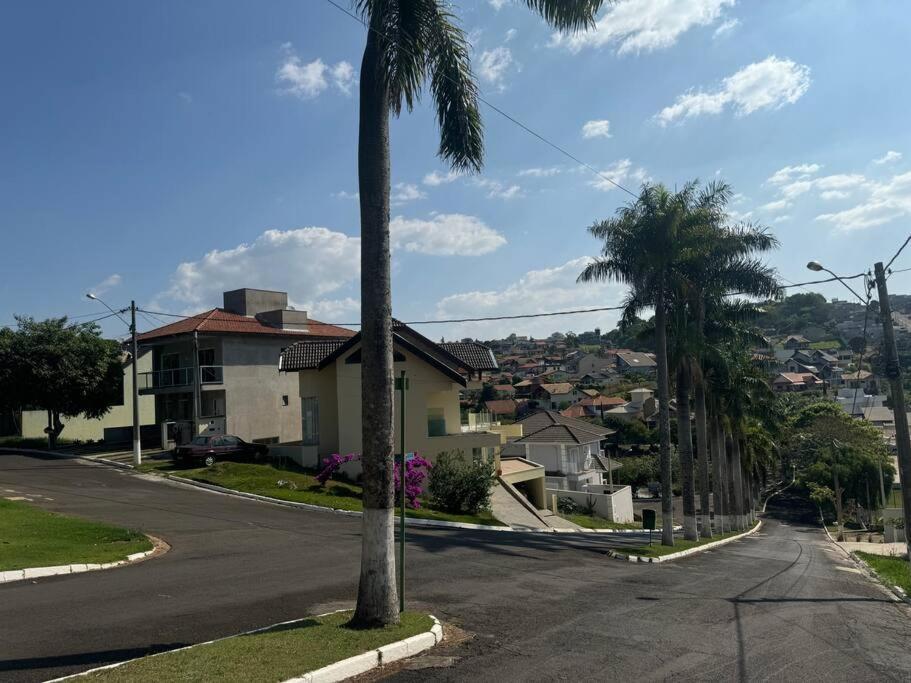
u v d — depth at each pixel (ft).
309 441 110.93
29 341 122.21
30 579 37.73
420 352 102.78
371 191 29.68
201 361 134.51
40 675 22.12
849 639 32.96
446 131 35.14
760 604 42.32
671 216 83.51
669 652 28.32
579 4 36.88
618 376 436.35
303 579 40.32
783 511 231.71
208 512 68.33
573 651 27.71
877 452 210.59
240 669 21.53
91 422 157.28
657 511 180.55
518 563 54.34
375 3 30.63
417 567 49.32
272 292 144.77
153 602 33.12
